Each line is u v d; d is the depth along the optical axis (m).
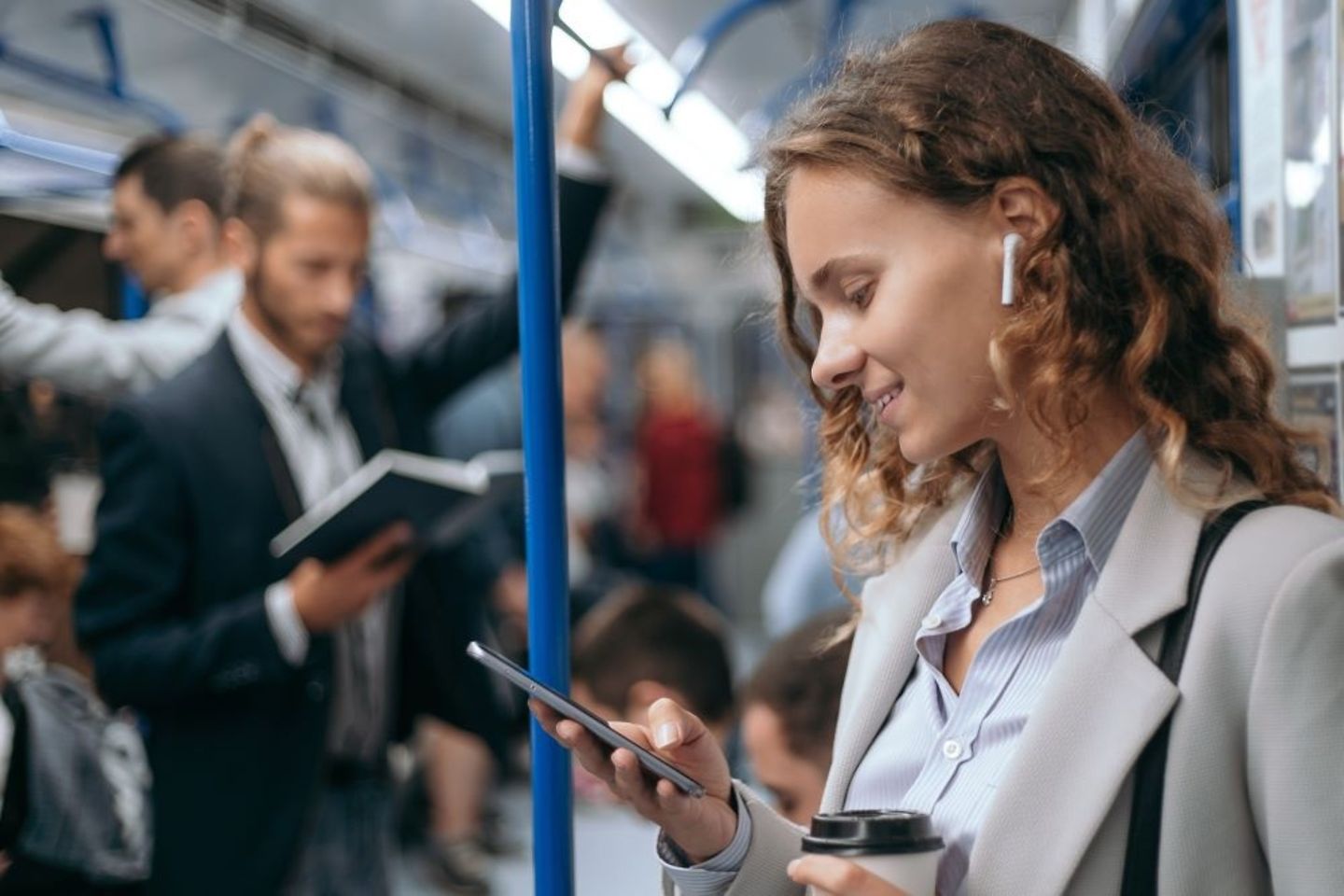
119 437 2.39
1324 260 1.46
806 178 1.08
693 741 1.16
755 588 10.84
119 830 2.49
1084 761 1.00
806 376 1.29
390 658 2.64
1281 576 0.97
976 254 1.04
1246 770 0.97
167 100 3.88
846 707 1.27
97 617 2.35
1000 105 1.05
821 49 3.12
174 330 2.88
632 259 9.36
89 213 3.10
